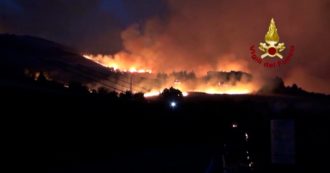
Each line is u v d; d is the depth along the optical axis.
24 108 33.84
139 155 32.12
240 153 21.80
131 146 38.97
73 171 22.42
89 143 34.97
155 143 43.84
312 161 17.97
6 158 23.08
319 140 21.55
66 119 36.97
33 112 34.09
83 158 28.08
